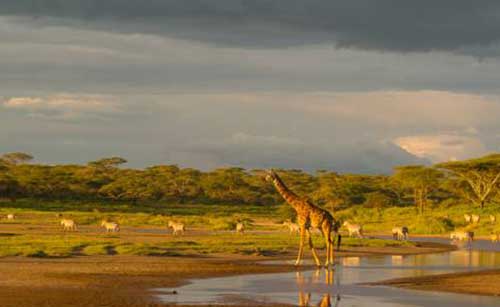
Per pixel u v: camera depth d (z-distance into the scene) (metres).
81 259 56.09
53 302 34.34
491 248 81.56
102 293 37.50
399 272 50.44
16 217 144.50
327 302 35.78
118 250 61.72
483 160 148.62
